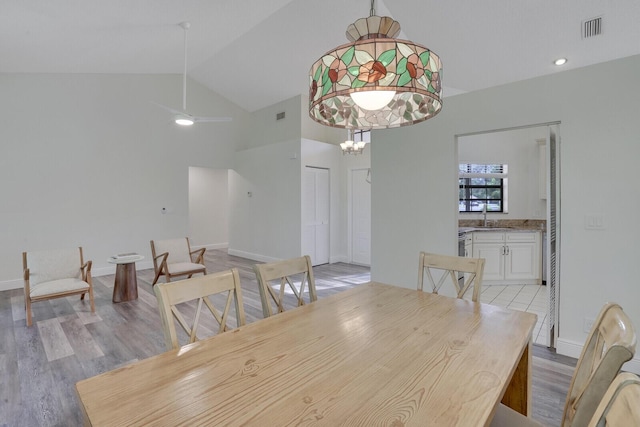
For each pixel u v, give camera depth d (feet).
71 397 6.91
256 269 5.91
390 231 11.65
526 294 14.40
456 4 9.46
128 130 19.33
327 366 3.62
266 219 22.29
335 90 3.93
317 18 14.46
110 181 18.75
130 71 18.54
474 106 9.74
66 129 17.33
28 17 10.25
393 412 2.81
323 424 2.65
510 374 3.47
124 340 9.73
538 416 6.24
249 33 16.07
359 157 21.65
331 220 22.04
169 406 2.89
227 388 3.18
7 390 7.18
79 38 12.54
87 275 12.11
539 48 10.59
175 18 12.60
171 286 4.58
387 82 3.76
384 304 5.80
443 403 2.94
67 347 9.27
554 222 9.04
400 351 3.98
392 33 4.08
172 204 21.08
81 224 17.83
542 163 17.42
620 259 7.68
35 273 11.73
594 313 8.05
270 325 4.84
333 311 5.44
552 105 8.45
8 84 15.74
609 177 7.75
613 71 7.66
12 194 15.92
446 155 10.31
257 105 23.71
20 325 10.93
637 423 1.74
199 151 22.39
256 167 22.89
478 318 5.10
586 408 2.84
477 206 18.93
